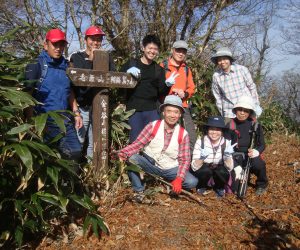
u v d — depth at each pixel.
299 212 3.66
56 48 3.28
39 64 3.29
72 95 3.66
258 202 3.96
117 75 3.80
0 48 3.44
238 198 4.01
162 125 3.72
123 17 6.68
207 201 3.90
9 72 3.22
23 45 4.67
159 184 4.14
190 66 5.95
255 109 4.49
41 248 2.97
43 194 2.91
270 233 3.26
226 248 3.02
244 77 4.75
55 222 3.22
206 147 4.03
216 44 6.59
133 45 6.96
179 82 4.51
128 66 4.07
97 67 3.71
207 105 5.78
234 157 4.17
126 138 4.55
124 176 3.99
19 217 2.89
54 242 3.05
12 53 3.86
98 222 3.08
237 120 4.29
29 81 3.12
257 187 4.23
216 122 3.92
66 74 3.46
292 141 6.97
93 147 3.90
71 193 3.14
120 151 3.72
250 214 3.61
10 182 2.97
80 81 3.56
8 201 2.98
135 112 4.17
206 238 3.15
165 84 4.20
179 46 4.38
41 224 3.02
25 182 2.74
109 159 4.12
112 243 3.04
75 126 3.65
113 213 3.47
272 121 7.50
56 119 2.85
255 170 4.15
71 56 3.91
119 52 6.56
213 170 4.05
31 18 5.89
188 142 3.79
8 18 6.28
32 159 2.65
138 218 3.41
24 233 3.09
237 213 3.62
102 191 3.80
